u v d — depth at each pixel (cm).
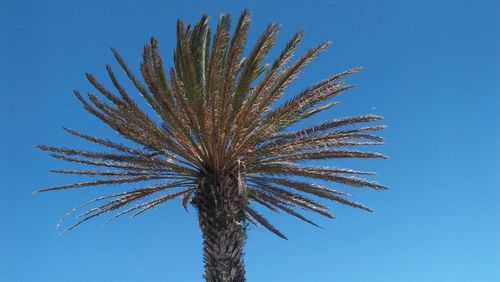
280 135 1319
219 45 1181
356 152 1330
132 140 1306
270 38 1181
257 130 1290
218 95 1219
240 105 1212
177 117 1243
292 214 1576
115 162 1362
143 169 1362
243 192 1275
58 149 1343
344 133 1315
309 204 1505
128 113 1262
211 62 1185
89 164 1366
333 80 1273
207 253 1328
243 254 1345
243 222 1364
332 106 1404
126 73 1277
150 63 1186
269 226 1530
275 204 1545
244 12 1209
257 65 1185
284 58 1202
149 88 1207
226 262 1306
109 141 1347
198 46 1305
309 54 1184
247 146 1310
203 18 1330
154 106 1264
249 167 1370
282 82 1204
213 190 1330
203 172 1366
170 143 1305
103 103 1286
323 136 1306
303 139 1309
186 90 1190
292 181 1430
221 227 1319
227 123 1248
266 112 1267
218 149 1308
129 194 1416
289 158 1352
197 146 1307
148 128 1277
